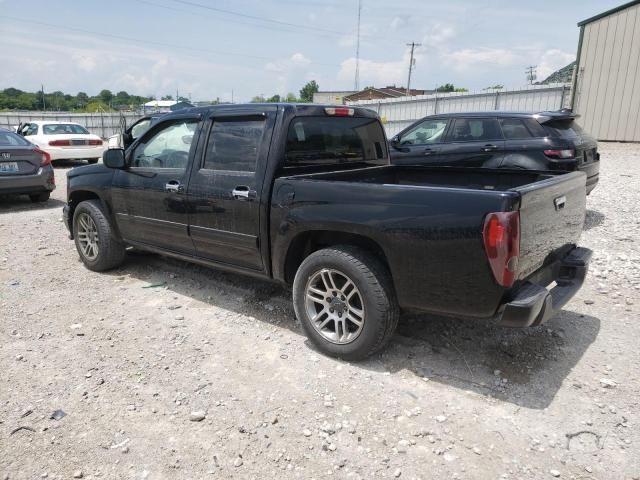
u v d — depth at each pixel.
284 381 3.39
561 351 3.76
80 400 3.18
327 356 3.71
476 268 2.97
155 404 3.14
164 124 4.75
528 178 4.29
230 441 2.81
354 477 2.54
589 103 17.80
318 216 3.54
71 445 2.77
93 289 5.11
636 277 5.18
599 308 4.51
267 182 3.86
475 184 4.59
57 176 14.16
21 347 3.86
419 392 3.25
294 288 3.78
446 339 3.95
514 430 2.88
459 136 8.27
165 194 4.61
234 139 4.15
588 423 2.93
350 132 4.64
